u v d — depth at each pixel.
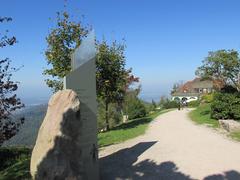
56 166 8.20
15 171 13.59
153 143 16.52
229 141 16.20
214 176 10.45
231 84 28.92
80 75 9.88
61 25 23.38
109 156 14.05
